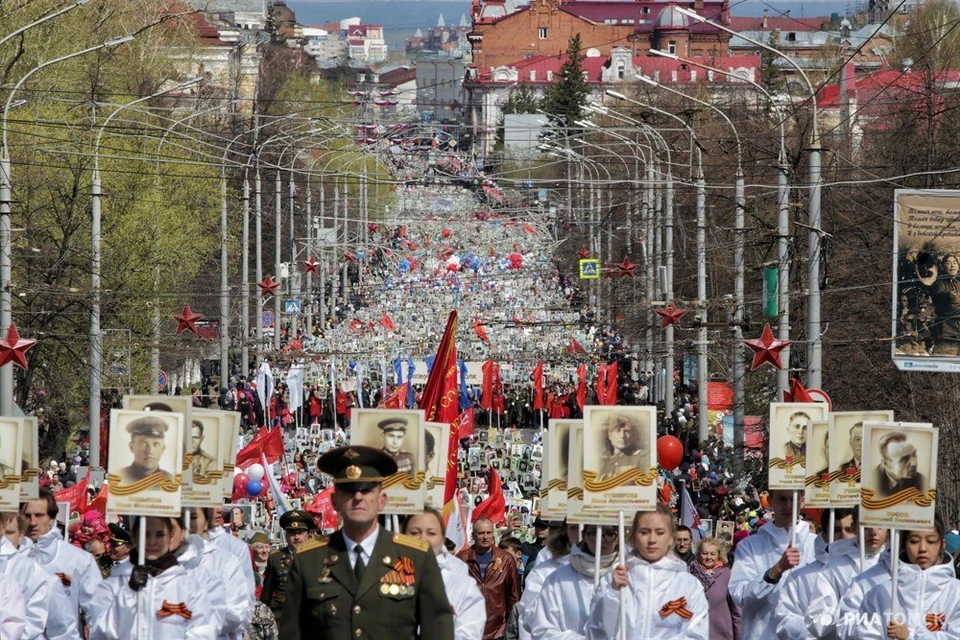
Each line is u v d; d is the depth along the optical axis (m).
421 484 18.27
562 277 148.88
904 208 43.22
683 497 34.38
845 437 19.03
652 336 84.19
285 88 197.50
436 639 13.90
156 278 78.62
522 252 175.62
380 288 138.38
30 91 71.94
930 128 62.41
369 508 13.92
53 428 68.12
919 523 16.38
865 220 62.12
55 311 61.84
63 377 66.38
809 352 44.91
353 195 160.50
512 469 71.81
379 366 100.31
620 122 151.88
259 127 98.94
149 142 88.06
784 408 20.38
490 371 83.94
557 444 19.91
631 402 91.31
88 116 80.00
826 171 73.62
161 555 16.56
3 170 48.41
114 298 69.19
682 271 90.62
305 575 13.96
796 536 20.28
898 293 43.38
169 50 126.38
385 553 13.97
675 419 73.69
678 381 97.56
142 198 79.44
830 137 81.75
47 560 19.91
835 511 19.58
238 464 40.06
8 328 48.34
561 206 160.00
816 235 44.84
